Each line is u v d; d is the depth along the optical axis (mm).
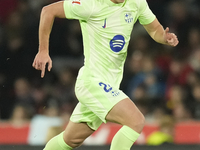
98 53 11820
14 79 29625
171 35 12188
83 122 12727
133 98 27281
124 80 28469
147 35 31688
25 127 21188
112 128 20594
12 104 27953
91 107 11758
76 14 11492
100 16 11508
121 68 12344
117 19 11648
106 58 11820
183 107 26219
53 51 31172
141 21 13000
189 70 29375
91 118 12594
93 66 11859
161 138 20656
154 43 31359
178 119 24844
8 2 32000
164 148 16781
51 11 11656
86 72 11938
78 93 12031
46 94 28172
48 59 11766
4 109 27875
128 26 11859
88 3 11414
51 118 21703
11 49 30266
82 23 11922
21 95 27844
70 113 27094
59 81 29078
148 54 30531
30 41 31016
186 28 33125
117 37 11750
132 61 29141
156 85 27938
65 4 11617
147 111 26469
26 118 24328
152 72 28609
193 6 34031
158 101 27328
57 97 28078
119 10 11594
